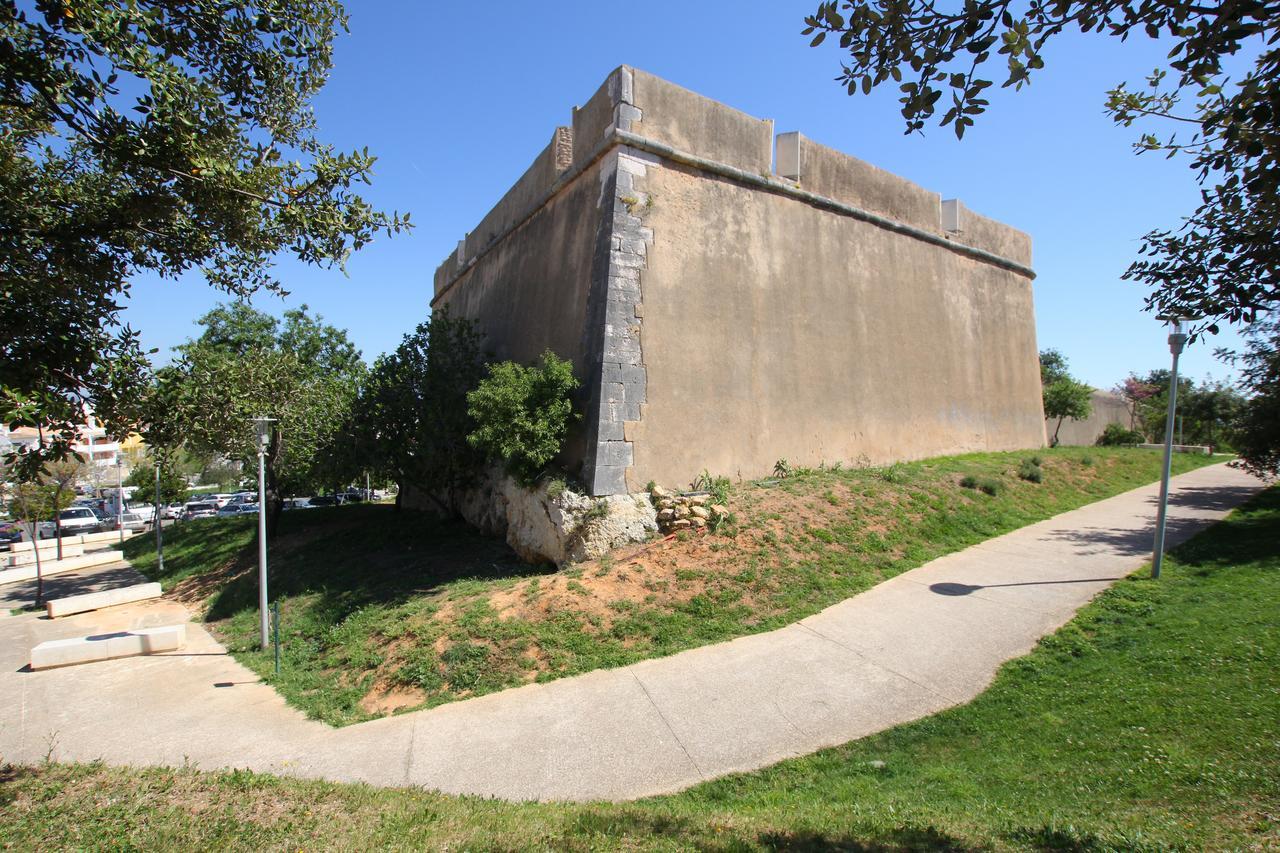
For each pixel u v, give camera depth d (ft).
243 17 14.12
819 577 27.02
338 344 71.31
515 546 33.86
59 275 13.33
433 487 44.83
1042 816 11.64
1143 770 12.80
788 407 37.27
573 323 34.37
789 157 39.86
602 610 24.40
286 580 40.83
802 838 11.27
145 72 12.30
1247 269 12.94
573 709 19.21
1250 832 9.89
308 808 13.30
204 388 38.47
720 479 33.04
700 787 15.28
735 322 35.42
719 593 25.39
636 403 31.04
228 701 23.90
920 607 24.56
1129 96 14.70
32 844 11.29
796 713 18.25
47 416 12.31
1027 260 60.03
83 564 61.21
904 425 44.50
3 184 13.23
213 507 111.14
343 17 15.34
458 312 60.29
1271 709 13.94
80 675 28.81
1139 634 20.15
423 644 23.61
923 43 9.33
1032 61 8.95
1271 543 27.66
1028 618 22.89
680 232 33.76
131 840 11.50
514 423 29.60
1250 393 37.17
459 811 13.47
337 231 15.49
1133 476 49.78
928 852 10.30
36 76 11.66
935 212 50.21
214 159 13.28
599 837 11.71
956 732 16.58
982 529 33.68
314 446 47.75
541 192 41.47
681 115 34.45
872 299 43.70
